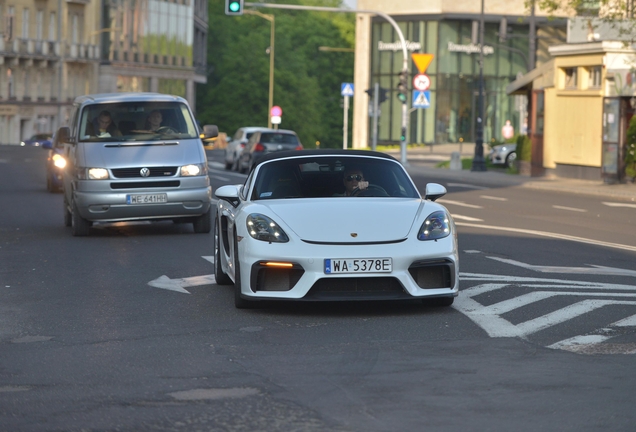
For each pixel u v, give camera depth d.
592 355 9.80
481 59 58.62
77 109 23.23
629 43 45.59
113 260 17.97
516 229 24.17
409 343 10.45
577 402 8.00
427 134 101.06
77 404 8.09
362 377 8.90
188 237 21.95
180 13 130.88
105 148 22.08
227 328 11.38
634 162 44.19
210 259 17.98
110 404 8.07
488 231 23.55
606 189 41.16
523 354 9.85
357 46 105.69
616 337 10.70
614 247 20.44
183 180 22.03
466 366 9.32
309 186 13.34
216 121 146.75
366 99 104.69
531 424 7.38
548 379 8.77
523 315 12.02
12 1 107.25
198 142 22.66
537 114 53.41
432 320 11.75
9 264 17.53
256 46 146.00
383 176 13.59
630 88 44.44
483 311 12.31
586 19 47.22
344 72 161.00
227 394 8.34
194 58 142.38
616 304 12.79
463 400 8.07
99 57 120.00
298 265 11.81
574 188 42.16
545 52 103.75
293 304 12.96
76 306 13.09
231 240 13.30
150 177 21.83
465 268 16.55
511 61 103.12
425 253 11.91
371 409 7.82
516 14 100.62
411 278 11.88
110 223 25.61
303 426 7.36
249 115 145.88
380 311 12.39
